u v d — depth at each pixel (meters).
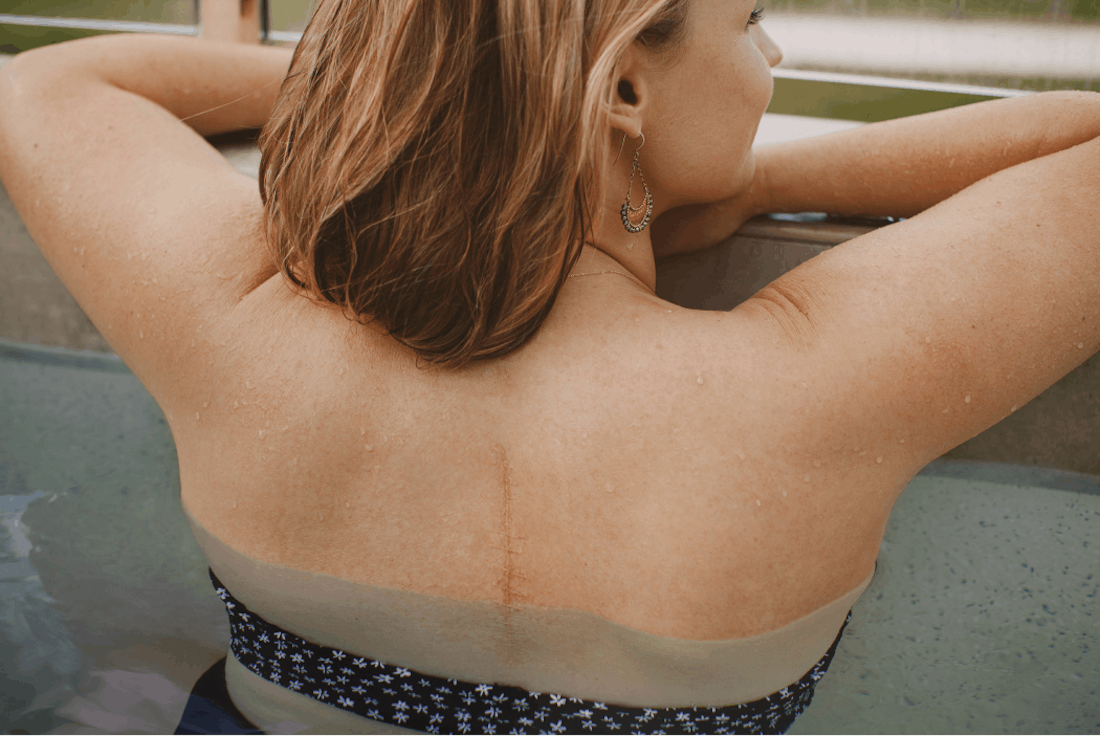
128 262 0.61
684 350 0.52
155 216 0.61
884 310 0.51
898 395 0.50
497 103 0.46
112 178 0.64
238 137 0.93
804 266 0.56
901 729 0.70
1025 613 0.84
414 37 0.46
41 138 0.66
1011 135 0.70
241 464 0.58
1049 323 0.51
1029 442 0.98
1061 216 0.52
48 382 1.30
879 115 1.25
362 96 0.48
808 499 0.52
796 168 0.83
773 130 1.25
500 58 0.45
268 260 0.59
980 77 1.18
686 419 0.51
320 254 0.52
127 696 0.69
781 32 1.25
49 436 1.15
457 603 0.58
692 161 0.59
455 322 0.51
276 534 0.58
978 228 0.53
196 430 0.61
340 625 0.61
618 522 0.53
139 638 0.77
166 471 1.07
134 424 1.18
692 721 0.60
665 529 0.52
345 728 0.66
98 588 0.84
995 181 0.57
